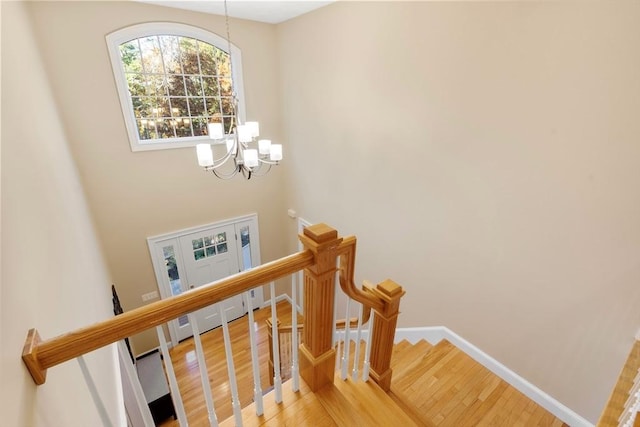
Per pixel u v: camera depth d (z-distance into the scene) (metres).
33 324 0.94
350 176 3.61
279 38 4.24
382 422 1.49
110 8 3.21
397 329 3.32
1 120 1.13
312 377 1.50
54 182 1.90
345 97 3.37
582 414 2.00
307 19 3.62
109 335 0.84
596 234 1.73
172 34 3.67
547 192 1.90
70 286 1.59
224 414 3.50
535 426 2.03
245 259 5.16
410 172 2.82
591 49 1.58
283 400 1.47
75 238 2.12
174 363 4.27
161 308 0.91
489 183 2.20
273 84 4.53
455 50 2.20
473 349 2.59
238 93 4.30
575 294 1.89
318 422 1.38
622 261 1.66
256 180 4.84
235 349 4.55
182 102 4.02
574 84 1.67
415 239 2.94
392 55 2.70
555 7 1.66
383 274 3.45
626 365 1.54
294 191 4.84
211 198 4.52
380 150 3.09
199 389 3.81
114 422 1.54
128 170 3.78
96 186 3.61
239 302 5.23
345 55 3.21
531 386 2.23
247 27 4.08
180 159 4.11
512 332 2.29
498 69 1.98
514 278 2.20
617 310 1.73
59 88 3.14
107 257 3.89
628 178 1.57
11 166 1.12
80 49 3.16
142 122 3.84
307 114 4.08
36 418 0.77
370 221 3.46
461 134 2.31
